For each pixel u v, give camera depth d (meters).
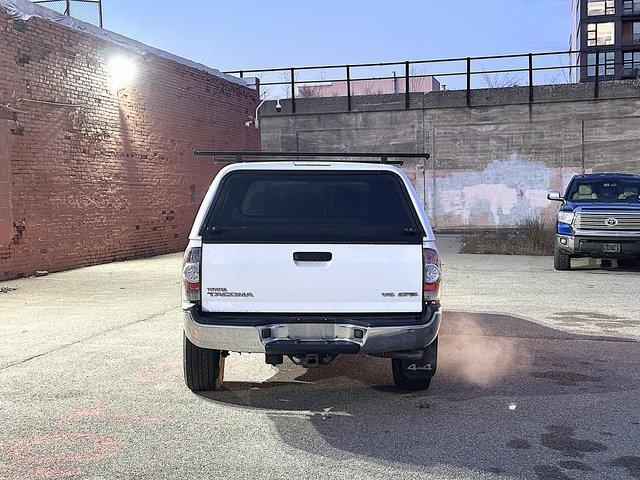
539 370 6.32
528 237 19.56
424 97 27.31
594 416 4.98
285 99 28.44
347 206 5.39
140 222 17.42
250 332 4.88
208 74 21.19
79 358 6.70
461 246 20.33
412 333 4.93
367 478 3.88
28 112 13.38
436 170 27.39
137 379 5.98
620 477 3.89
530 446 4.39
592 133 26.05
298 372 6.30
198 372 5.48
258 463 4.11
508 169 26.75
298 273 4.97
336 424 4.84
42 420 4.89
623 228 13.39
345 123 28.02
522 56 26.33
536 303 10.09
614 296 10.76
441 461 4.14
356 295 4.98
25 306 9.81
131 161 17.00
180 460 4.15
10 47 12.93
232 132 22.81
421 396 5.52
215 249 4.99
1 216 12.62
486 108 26.78
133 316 8.97
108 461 4.13
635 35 82.94
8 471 3.98
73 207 14.74
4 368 6.33
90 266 15.24
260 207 5.38
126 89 16.77
